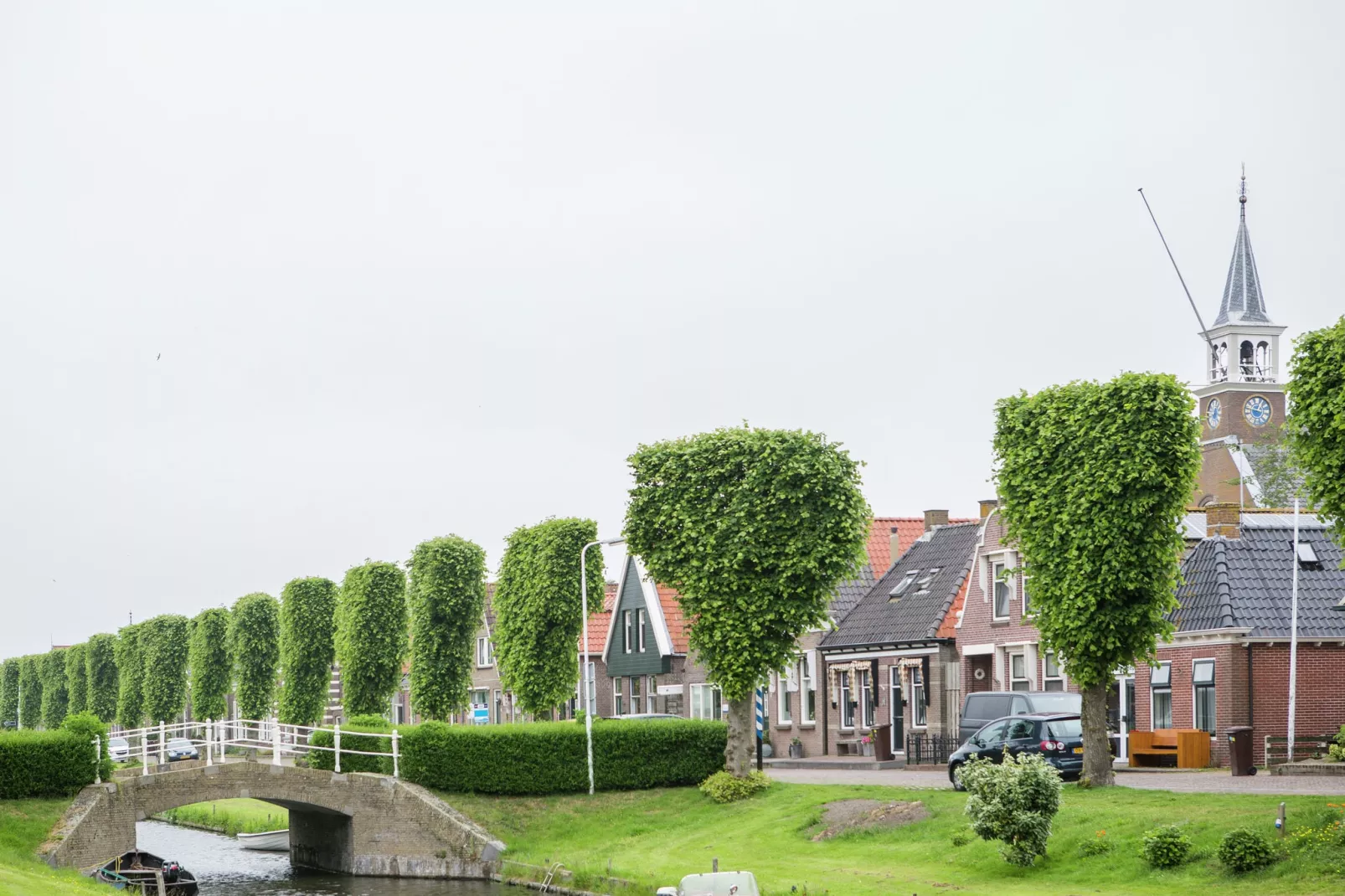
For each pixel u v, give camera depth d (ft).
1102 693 101.45
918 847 93.04
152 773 122.31
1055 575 103.30
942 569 171.83
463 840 120.16
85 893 86.22
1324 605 126.82
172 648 258.57
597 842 116.78
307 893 112.57
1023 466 107.04
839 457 126.62
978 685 155.63
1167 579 100.58
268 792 123.95
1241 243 383.24
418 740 128.26
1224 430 363.97
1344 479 78.02
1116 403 101.24
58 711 333.01
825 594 124.47
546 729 130.41
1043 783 83.10
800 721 185.57
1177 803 87.45
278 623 219.61
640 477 129.90
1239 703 122.72
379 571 180.55
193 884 113.70
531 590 152.66
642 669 211.00
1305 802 80.18
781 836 105.19
